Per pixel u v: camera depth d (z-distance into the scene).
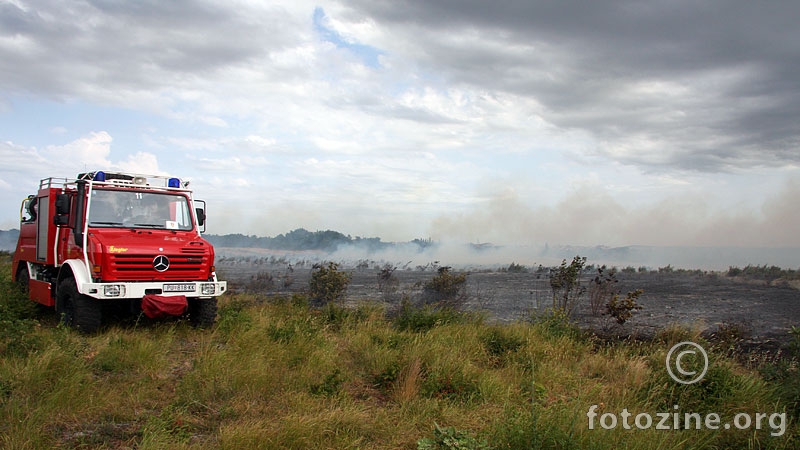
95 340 8.50
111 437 5.21
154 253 9.46
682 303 15.69
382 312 12.34
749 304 15.45
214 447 5.05
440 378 7.09
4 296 10.65
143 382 6.71
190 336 9.52
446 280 14.46
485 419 6.05
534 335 9.67
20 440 4.84
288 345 8.59
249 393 6.50
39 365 6.41
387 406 6.47
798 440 5.21
